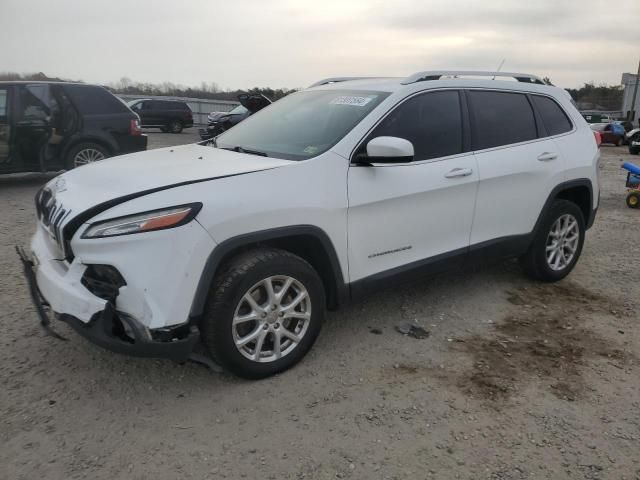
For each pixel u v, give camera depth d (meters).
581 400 3.14
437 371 3.41
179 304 2.76
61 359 3.40
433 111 3.93
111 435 2.73
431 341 3.79
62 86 8.92
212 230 2.82
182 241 2.74
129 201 2.78
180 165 3.32
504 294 4.70
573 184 4.79
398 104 3.73
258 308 3.08
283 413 2.94
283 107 4.34
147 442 2.69
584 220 5.09
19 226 6.53
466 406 3.05
